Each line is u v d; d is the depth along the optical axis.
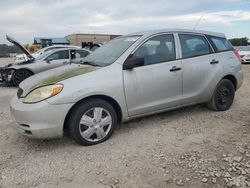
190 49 5.14
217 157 3.74
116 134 4.59
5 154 4.04
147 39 4.69
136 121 5.15
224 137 4.41
